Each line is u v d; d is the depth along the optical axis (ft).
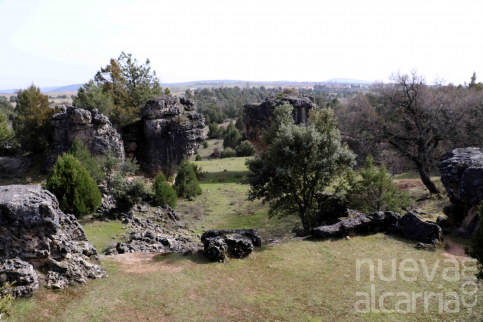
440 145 121.49
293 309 33.83
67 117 117.91
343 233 55.36
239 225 94.63
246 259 47.39
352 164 75.56
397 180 127.24
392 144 115.75
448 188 59.36
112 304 34.60
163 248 58.65
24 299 33.73
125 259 47.55
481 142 104.12
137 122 141.18
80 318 31.86
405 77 108.78
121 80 150.51
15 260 35.47
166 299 35.91
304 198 75.72
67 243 40.88
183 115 140.36
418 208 80.84
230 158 226.79
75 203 72.84
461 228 55.98
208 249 47.06
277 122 137.08
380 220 57.52
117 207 80.53
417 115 107.76
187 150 139.13
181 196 125.90
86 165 99.14
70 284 37.65
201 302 35.37
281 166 74.02
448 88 135.44
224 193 135.44
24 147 139.64
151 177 133.80
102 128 119.55
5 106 374.22
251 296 36.65
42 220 36.58
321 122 112.98
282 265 45.06
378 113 127.13
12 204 35.37
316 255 48.26
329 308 33.83
